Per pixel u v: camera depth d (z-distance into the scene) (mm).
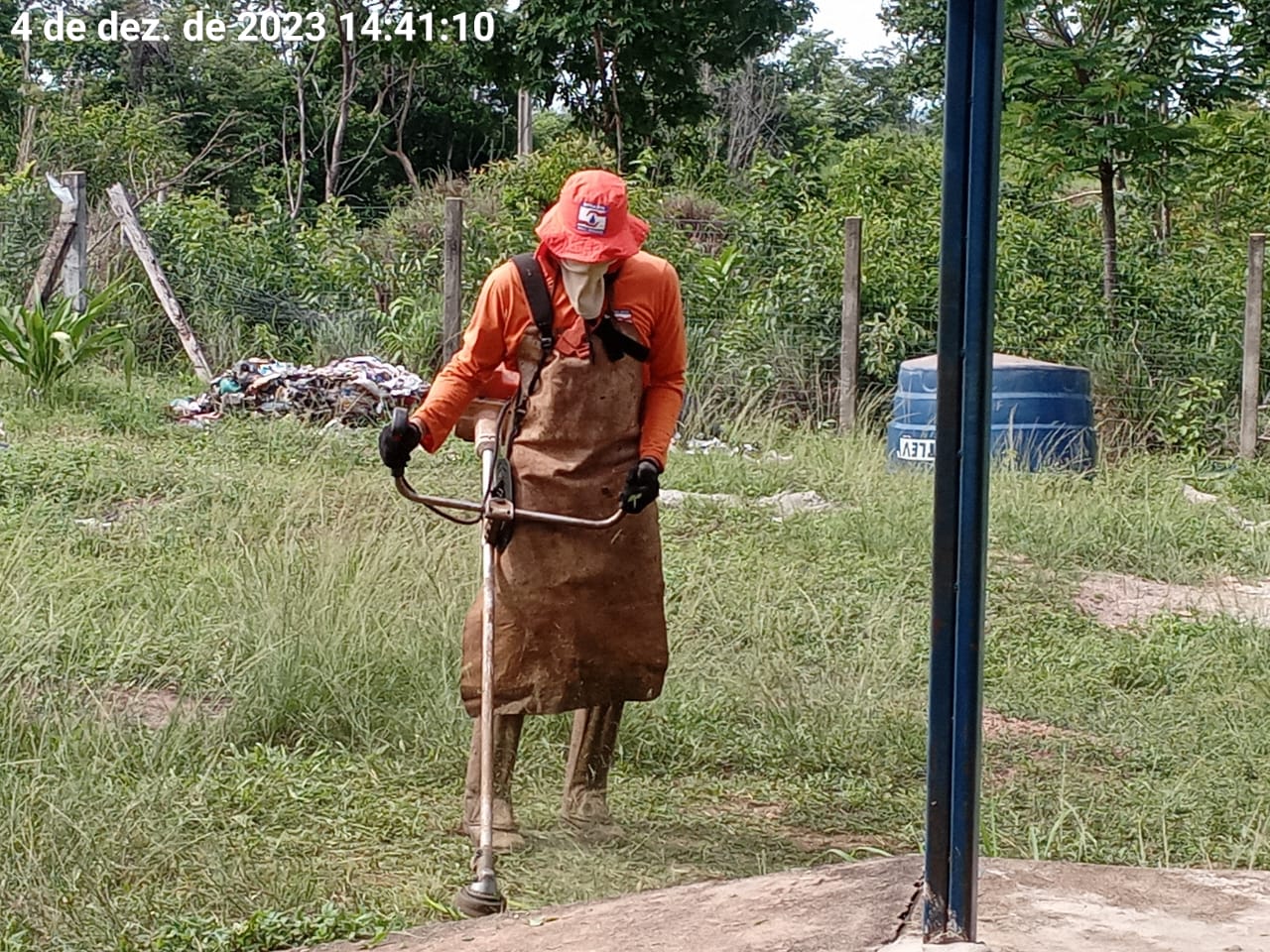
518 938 3648
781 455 13172
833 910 3428
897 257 15703
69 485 9914
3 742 5344
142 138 30484
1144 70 16406
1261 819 5340
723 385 14781
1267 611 8984
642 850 4945
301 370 13922
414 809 5102
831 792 5633
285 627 6434
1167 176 16094
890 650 7402
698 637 7320
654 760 5848
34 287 15242
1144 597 9352
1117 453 14273
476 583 7191
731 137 46594
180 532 8750
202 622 6789
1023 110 15578
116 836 4547
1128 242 17078
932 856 2863
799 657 7281
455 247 14219
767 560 9125
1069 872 3561
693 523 10188
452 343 14297
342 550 7449
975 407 2729
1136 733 6484
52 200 17094
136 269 16438
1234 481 13180
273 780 5238
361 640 6289
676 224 17922
